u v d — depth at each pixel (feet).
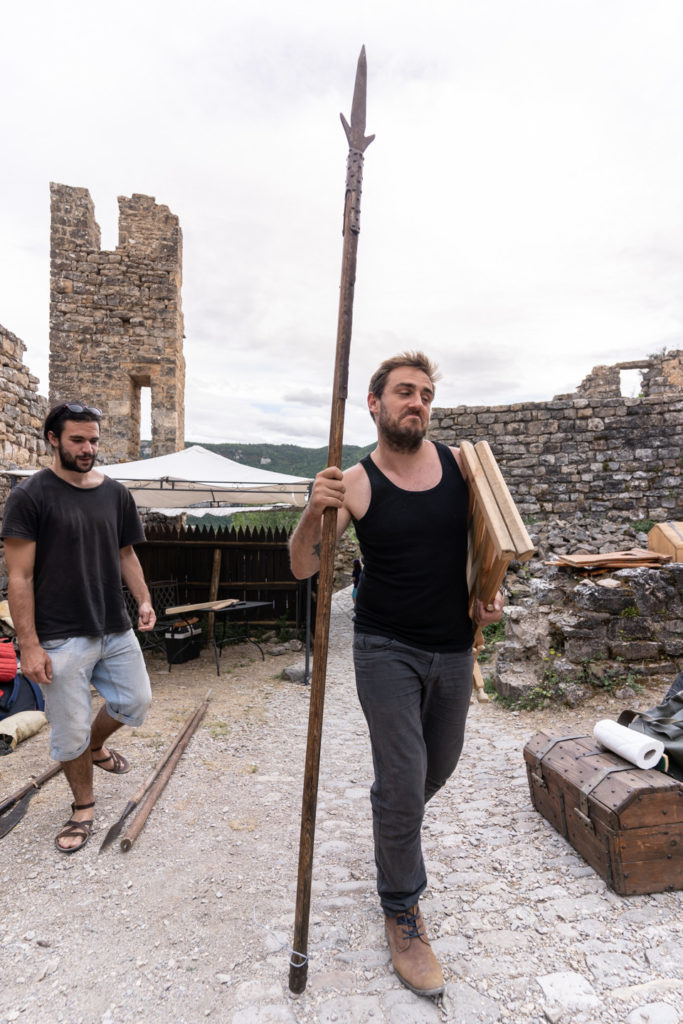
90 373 52.16
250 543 29.89
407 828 5.95
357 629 6.35
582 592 16.94
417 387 6.07
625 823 7.20
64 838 8.79
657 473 37.17
